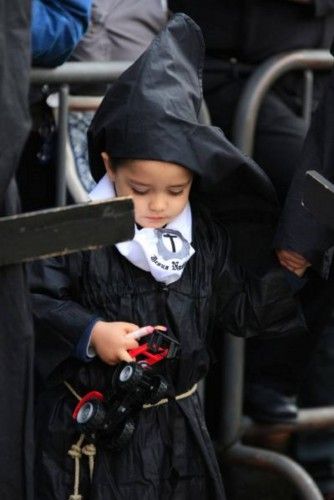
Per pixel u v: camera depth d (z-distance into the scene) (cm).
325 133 647
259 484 942
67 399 652
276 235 653
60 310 636
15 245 554
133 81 621
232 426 870
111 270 642
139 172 621
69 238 561
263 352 873
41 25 723
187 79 630
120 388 625
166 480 650
